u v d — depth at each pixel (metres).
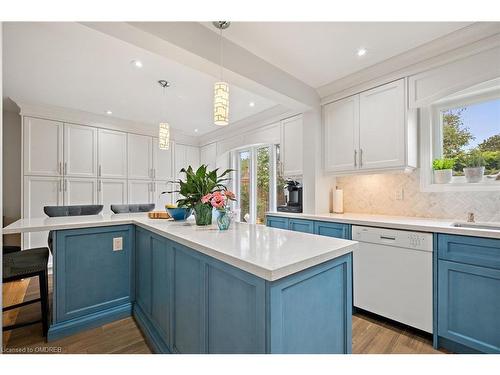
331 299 1.11
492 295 1.47
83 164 3.75
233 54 1.96
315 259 0.97
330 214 2.74
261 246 1.12
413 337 1.82
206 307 1.14
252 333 0.90
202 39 1.75
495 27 1.68
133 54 2.12
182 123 4.37
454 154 2.23
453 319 1.61
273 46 2.01
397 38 1.89
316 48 2.04
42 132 3.42
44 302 1.79
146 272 1.91
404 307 1.85
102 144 3.94
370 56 2.15
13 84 2.74
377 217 2.38
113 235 2.07
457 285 1.60
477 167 2.04
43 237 3.44
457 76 1.88
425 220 2.10
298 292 0.95
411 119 2.23
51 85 2.76
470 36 1.78
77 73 2.47
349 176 2.94
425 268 1.75
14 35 1.84
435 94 1.99
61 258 1.82
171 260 1.46
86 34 1.50
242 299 0.95
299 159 3.07
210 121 4.23
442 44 1.90
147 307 1.87
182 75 2.53
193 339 1.24
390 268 1.94
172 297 1.45
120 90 2.90
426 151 2.31
